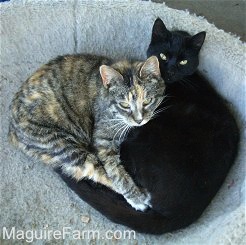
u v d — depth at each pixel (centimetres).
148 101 51
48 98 55
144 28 59
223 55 55
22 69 65
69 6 58
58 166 56
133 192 52
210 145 50
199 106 54
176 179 49
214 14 65
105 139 54
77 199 60
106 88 52
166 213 51
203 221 54
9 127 59
